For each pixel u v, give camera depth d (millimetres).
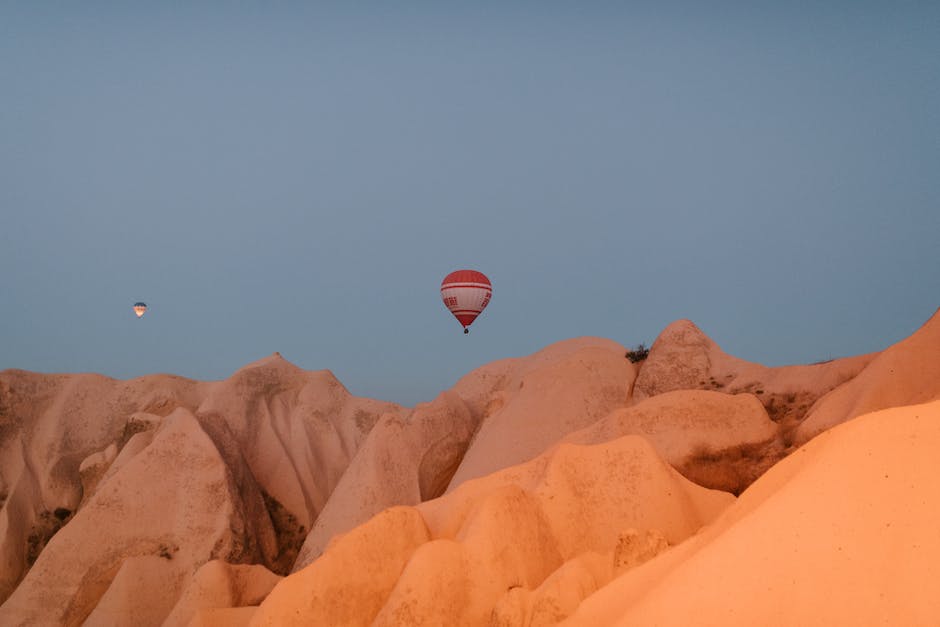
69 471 55688
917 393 35938
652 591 19375
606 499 32688
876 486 17609
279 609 28688
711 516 33438
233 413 56219
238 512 46562
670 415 40656
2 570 50281
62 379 59781
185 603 36719
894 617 15906
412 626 26750
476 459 46938
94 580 44281
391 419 49281
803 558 17375
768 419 40375
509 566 28547
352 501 46062
